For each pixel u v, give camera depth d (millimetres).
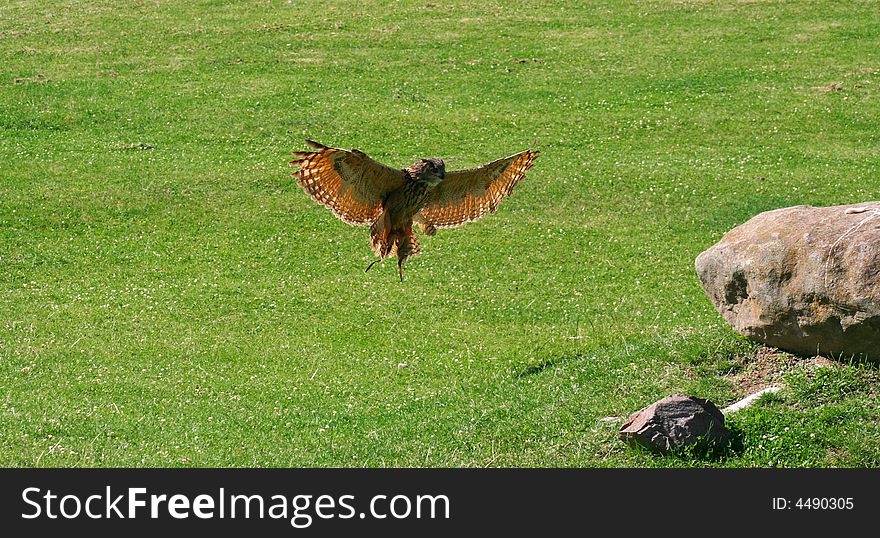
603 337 21562
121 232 29000
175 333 22734
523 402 17422
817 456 14539
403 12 49781
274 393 19062
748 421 15273
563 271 26547
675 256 27281
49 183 31750
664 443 14789
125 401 18516
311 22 48375
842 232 15773
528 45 45062
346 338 22516
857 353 15898
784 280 16188
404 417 17422
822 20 47188
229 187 31797
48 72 41688
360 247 28297
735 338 17969
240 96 39375
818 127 36219
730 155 34188
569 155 34344
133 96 39250
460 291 25328
